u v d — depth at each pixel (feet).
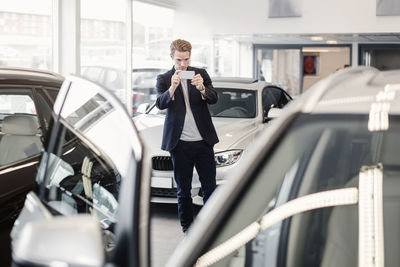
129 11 39.86
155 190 19.90
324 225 5.08
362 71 5.84
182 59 16.44
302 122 5.29
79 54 31.99
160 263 14.96
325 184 5.16
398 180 5.00
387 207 4.98
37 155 10.98
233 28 45.93
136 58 41.47
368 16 43.32
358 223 5.01
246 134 21.07
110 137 7.38
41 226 3.94
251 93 24.25
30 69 12.37
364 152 5.11
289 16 44.65
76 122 8.05
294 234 5.11
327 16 44.04
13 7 28.60
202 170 16.72
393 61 53.47
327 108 5.28
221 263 4.98
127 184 5.41
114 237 8.49
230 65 51.88
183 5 46.57
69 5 31.65
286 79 54.24
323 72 55.06
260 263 5.06
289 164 5.21
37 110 11.59
